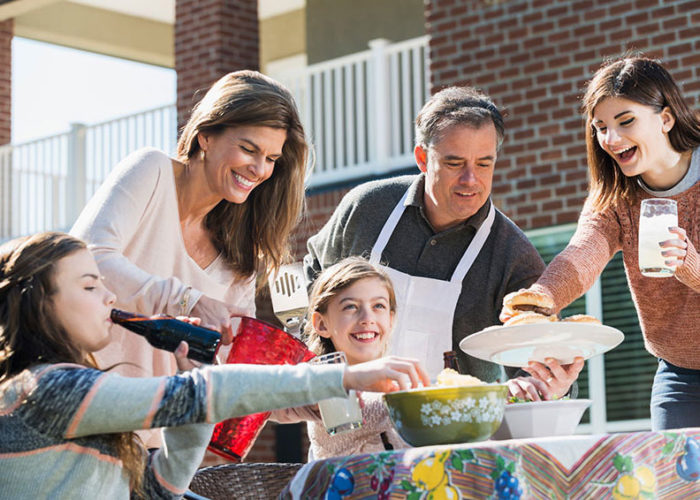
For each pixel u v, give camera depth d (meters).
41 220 13.68
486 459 2.60
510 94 8.76
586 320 3.17
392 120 11.46
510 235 4.02
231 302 3.74
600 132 3.69
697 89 7.98
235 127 3.40
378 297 3.69
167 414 2.58
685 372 3.84
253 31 11.59
